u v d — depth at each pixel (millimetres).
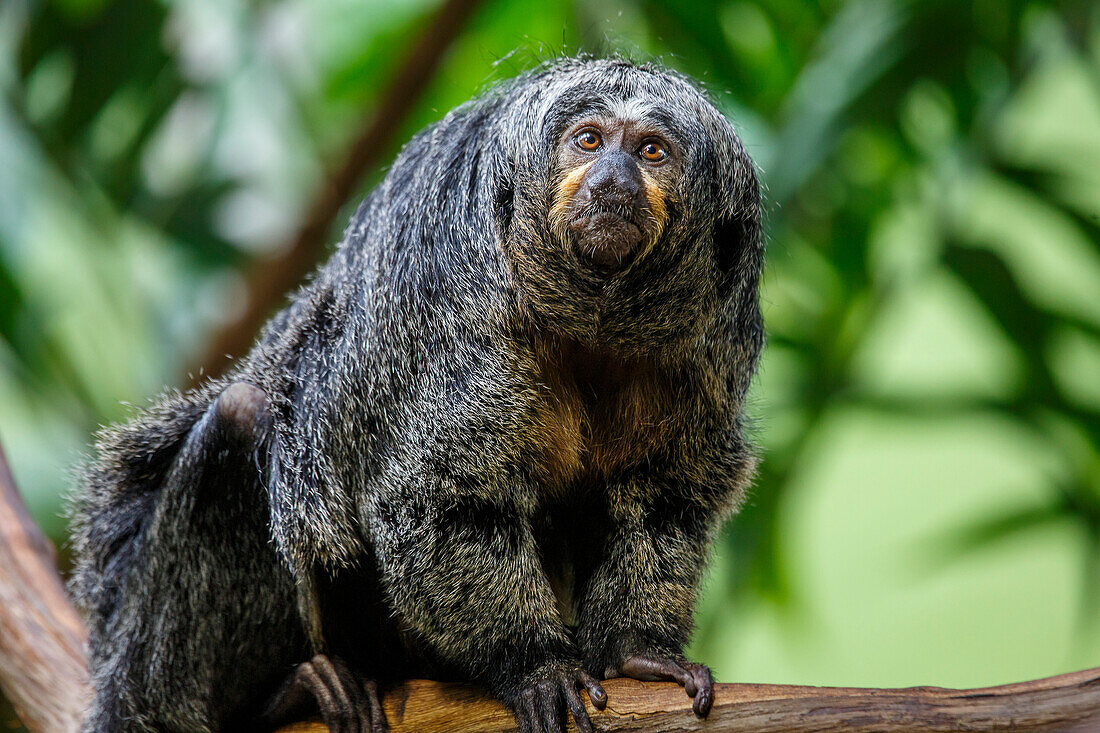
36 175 11102
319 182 11156
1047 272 13977
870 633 16266
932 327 16828
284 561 6242
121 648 6387
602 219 5871
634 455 6402
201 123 12164
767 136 10781
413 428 6086
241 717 6453
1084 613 11312
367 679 6145
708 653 11180
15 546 7500
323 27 11758
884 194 11320
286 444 6359
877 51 10141
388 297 6246
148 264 12508
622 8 10938
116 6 10898
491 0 10773
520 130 6195
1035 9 10508
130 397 11422
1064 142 14500
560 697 5730
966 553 11477
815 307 11547
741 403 6602
